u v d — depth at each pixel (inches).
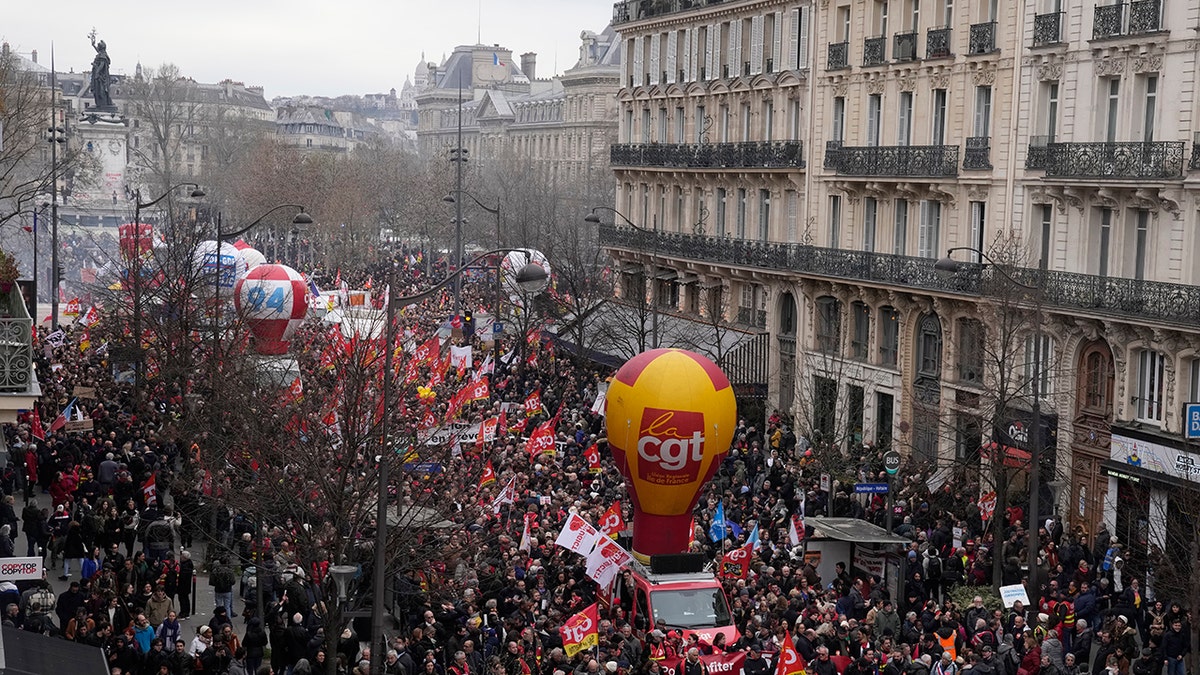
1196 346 1662.2
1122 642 1203.9
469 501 1424.7
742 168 2726.4
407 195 6107.3
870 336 2321.6
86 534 1412.4
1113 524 1764.3
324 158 6328.7
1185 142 1702.8
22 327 1121.4
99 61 5930.1
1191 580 1187.3
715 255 2773.1
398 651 1117.1
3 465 1358.3
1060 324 1866.4
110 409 2025.1
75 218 5654.5
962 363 2082.9
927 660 1090.1
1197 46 1685.5
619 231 3193.9
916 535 1457.9
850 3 2428.6
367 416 1424.7
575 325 2684.5
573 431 2084.2
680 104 3068.4
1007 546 1487.5
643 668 1063.0
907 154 2224.4
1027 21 1977.1
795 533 1408.7
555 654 1062.4
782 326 2603.3
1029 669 1120.2
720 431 1464.1
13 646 923.4
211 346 1831.9
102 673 915.4
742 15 2792.8
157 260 2428.6
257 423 1358.3
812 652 1138.7
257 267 2426.2
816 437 1934.1
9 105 2965.1
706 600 1266.0
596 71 6673.2
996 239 1903.3
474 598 1221.1
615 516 1418.6
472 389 1862.7
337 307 3144.7
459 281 3225.9
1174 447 1649.9
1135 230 1809.8
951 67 2149.4
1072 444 1845.5
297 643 1151.6
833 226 2485.2
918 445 2176.4
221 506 1413.6
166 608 1208.2
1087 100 1871.3
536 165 6953.7
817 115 2511.1
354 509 1243.8
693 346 2497.5
